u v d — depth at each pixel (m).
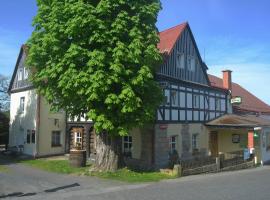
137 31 17.11
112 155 18.84
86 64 16.64
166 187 15.02
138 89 17.56
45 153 27.66
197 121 27.61
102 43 16.94
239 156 24.47
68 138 28.95
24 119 29.34
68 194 13.38
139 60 16.92
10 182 16.03
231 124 27.09
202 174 19.67
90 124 27.27
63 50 17.38
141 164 22.70
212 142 29.80
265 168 23.72
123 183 15.98
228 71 32.62
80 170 19.75
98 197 12.81
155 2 18.42
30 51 18.03
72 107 18.95
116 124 17.61
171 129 24.53
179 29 26.48
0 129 34.62
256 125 25.62
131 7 17.70
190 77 26.97
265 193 13.58
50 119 28.22
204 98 28.69
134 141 23.92
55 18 17.30
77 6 16.50
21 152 28.70
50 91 18.30
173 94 25.03
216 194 13.34
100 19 16.80
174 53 25.31
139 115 17.84
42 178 17.22
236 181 16.89
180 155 25.28
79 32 16.81
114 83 17.17
